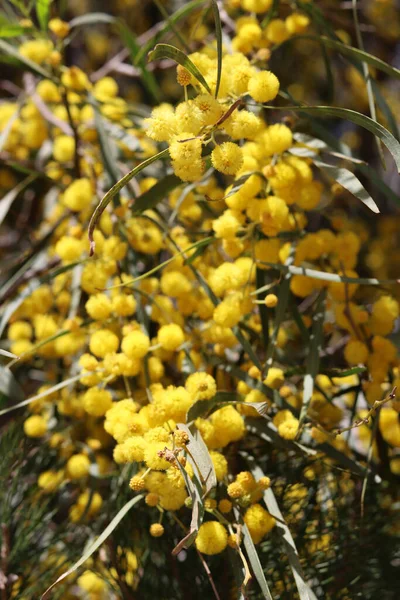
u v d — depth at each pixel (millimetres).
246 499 579
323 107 588
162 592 633
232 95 586
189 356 636
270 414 633
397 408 579
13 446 659
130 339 606
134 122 752
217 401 599
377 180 649
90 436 688
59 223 746
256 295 644
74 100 754
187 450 565
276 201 599
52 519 683
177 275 640
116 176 697
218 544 566
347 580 625
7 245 956
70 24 742
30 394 767
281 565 618
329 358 686
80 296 722
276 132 603
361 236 803
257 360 614
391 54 1105
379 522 641
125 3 1188
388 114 657
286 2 705
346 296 630
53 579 646
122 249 651
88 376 618
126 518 630
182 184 660
